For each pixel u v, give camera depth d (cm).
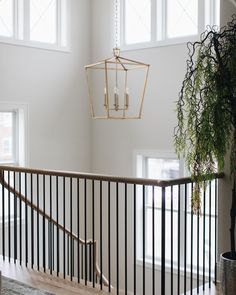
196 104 336
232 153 343
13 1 655
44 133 688
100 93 736
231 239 354
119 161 721
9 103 644
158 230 702
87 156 750
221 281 344
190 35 640
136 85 695
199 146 330
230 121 332
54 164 702
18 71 653
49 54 689
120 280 718
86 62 740
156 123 676
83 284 407
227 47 333
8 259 480
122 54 709
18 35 656
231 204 380
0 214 657
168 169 687
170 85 659
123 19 714
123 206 715
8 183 496
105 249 733
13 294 372
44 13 693
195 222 668
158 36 674
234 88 331
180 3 662
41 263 679
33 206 505
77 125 733
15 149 673
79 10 728
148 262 697
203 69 333
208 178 337
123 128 714
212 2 629
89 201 743
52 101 696
